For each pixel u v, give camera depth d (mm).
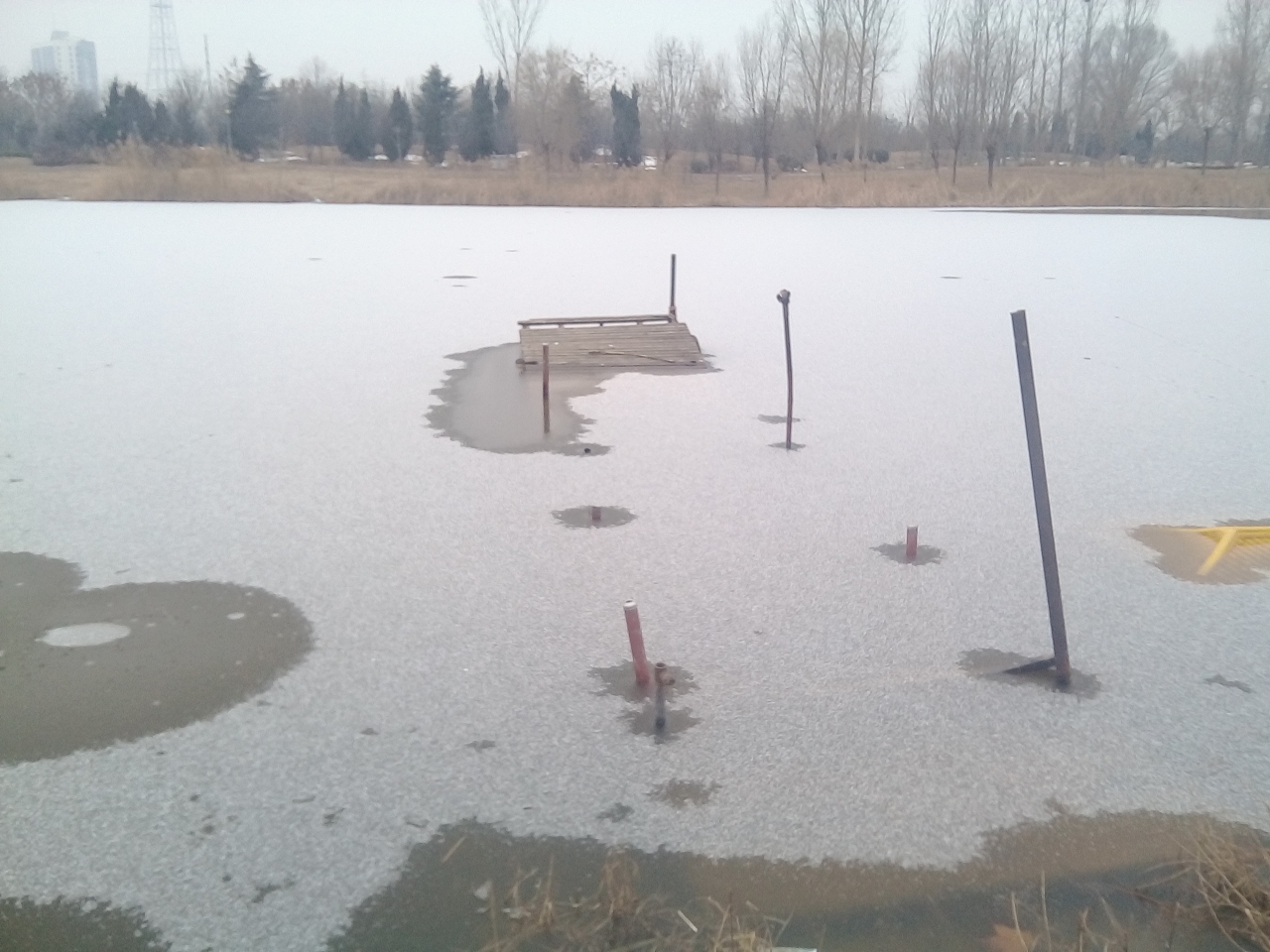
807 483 6953
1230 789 3756
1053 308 14203
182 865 3309
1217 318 13547
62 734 3988
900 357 11039
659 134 45375
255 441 7746
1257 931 3062
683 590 5285
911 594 5262
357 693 4301
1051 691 4383
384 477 6977
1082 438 8070
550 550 5777
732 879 3299
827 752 3938
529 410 8766
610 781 3746
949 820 3578
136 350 10953
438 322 12758
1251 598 5285
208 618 4934
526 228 25953
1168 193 34594
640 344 10664
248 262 18469
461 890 3230
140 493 6598
